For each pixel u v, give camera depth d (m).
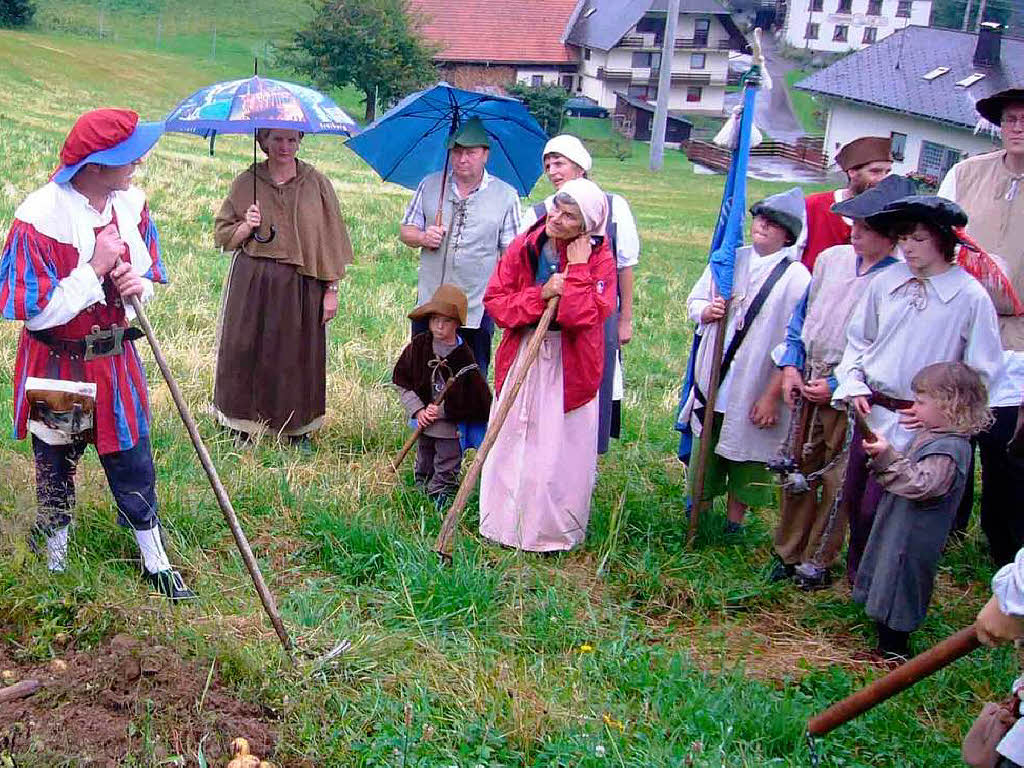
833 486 5.62
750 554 6.11
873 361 5.25
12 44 53.94
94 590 4.58
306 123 6.28
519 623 4.96
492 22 77.56
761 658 5.09
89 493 5.29
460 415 6.07
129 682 4.01
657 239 27.80
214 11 81.25
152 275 4.86
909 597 4.94
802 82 54.75
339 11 58.09
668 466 7.34
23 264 4.39
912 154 49.25
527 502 5.74
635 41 72.50
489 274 6.77
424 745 3.94
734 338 5.92
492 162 7.09
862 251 5.47
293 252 6.67
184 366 8.18
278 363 6.74
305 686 4.19
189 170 23.16
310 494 5.98
